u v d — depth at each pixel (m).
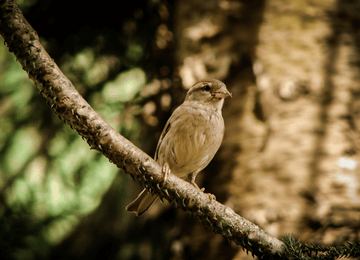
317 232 7.48
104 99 12.19
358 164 7.79
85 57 12.41
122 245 11.89
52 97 4.25
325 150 7.92
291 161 7.95
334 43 8.52
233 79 8.68
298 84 8.32
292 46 8.52
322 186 7.73
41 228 11.41
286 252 4.90
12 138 12.03
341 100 8.20
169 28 11.86
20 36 4.14
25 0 11.45
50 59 4.26
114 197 12.74
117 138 4.48
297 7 8.67
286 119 8.19
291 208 7.71
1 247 10.76
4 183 11.62
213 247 8.42
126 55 12.42
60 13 11.70
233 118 8.50
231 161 8.36
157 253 10.88
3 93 12.17
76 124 4.36
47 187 11.77
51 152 12.05
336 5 8.66
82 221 12.79
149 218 10.83
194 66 9.00
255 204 7.89
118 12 12.02
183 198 4.83
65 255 12.30
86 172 12.20
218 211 4.91
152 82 12.05
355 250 4.67
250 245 4.94
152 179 4.70
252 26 8.77
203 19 9.20
